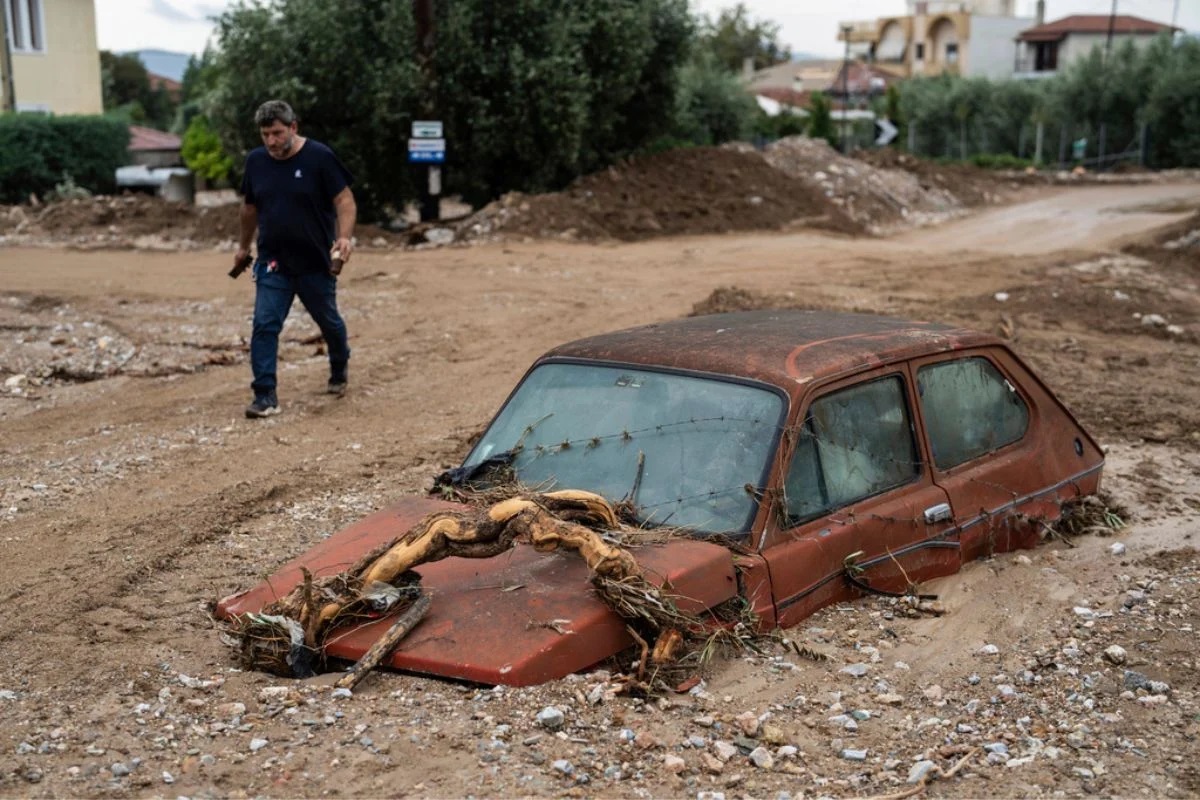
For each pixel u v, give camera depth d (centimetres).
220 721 400
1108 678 458
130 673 449
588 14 2686
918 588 535
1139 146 5809
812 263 2047
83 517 661
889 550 519
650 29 2862
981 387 607
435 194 2458
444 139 2559
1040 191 4456
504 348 1215
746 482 470
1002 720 421
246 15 2505
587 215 2536
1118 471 823
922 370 564
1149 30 7925
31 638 486
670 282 1747
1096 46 6059
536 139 2661
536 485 495
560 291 1627
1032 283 1733
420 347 1212
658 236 2591
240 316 1404
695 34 2958
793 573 472
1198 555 625
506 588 444
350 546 477
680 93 3083
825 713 419
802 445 489
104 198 2541
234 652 466
